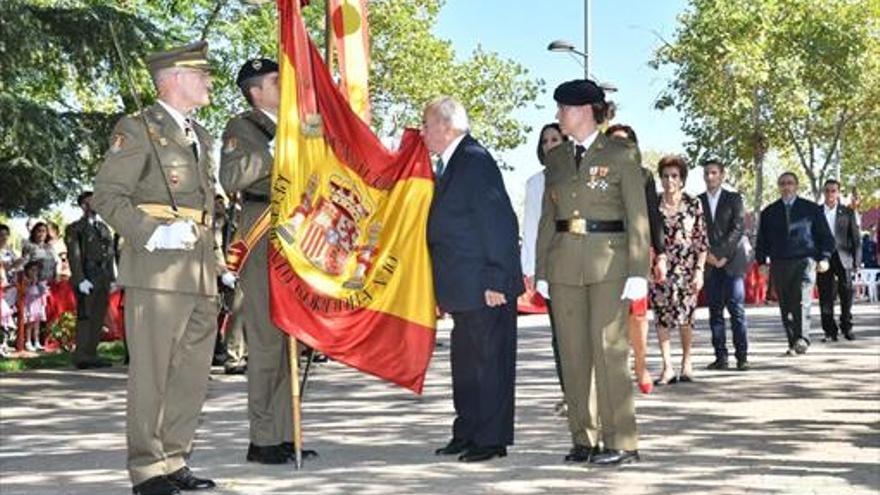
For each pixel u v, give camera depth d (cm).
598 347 775
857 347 1628
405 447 868
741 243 1331
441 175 816
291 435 812
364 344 792
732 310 1339
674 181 1212
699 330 2017
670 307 1206
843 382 1205
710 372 1313
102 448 907
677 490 690
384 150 820
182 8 2417
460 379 818
